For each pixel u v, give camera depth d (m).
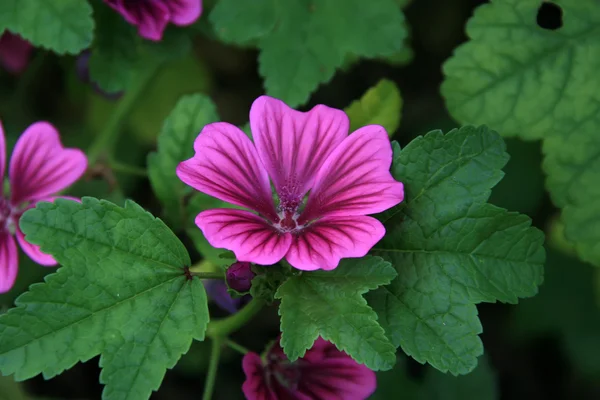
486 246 0.34
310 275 0.34
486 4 0.40
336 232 0.33
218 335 0.37
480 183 0.34
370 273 0.34
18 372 0.33
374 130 0.34
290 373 0.36
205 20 0.44
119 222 0.34
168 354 0.34
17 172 0.38
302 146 0.35
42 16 0.40
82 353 0.33
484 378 0.43
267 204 0.35
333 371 0.36
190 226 0.40
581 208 0.39
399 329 0.34
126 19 0.41
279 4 0.42
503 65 0.40
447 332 0.34
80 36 0.40
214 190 0.34
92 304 0.33
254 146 0.35
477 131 0.34
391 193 0.33
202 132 0.34
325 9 0.42
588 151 0.39
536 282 0.34
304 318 0.33
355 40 0.42
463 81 0.40
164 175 0.40
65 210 0.34
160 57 0.43
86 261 0.34
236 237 0.33
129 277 0.34
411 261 0.35
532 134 0.40
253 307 0.37
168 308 0.34
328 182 0.34
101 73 0.42
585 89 0.40
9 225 0.38
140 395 0.33
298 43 0.41
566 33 0.40
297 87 0.41
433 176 0.34
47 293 0.33
